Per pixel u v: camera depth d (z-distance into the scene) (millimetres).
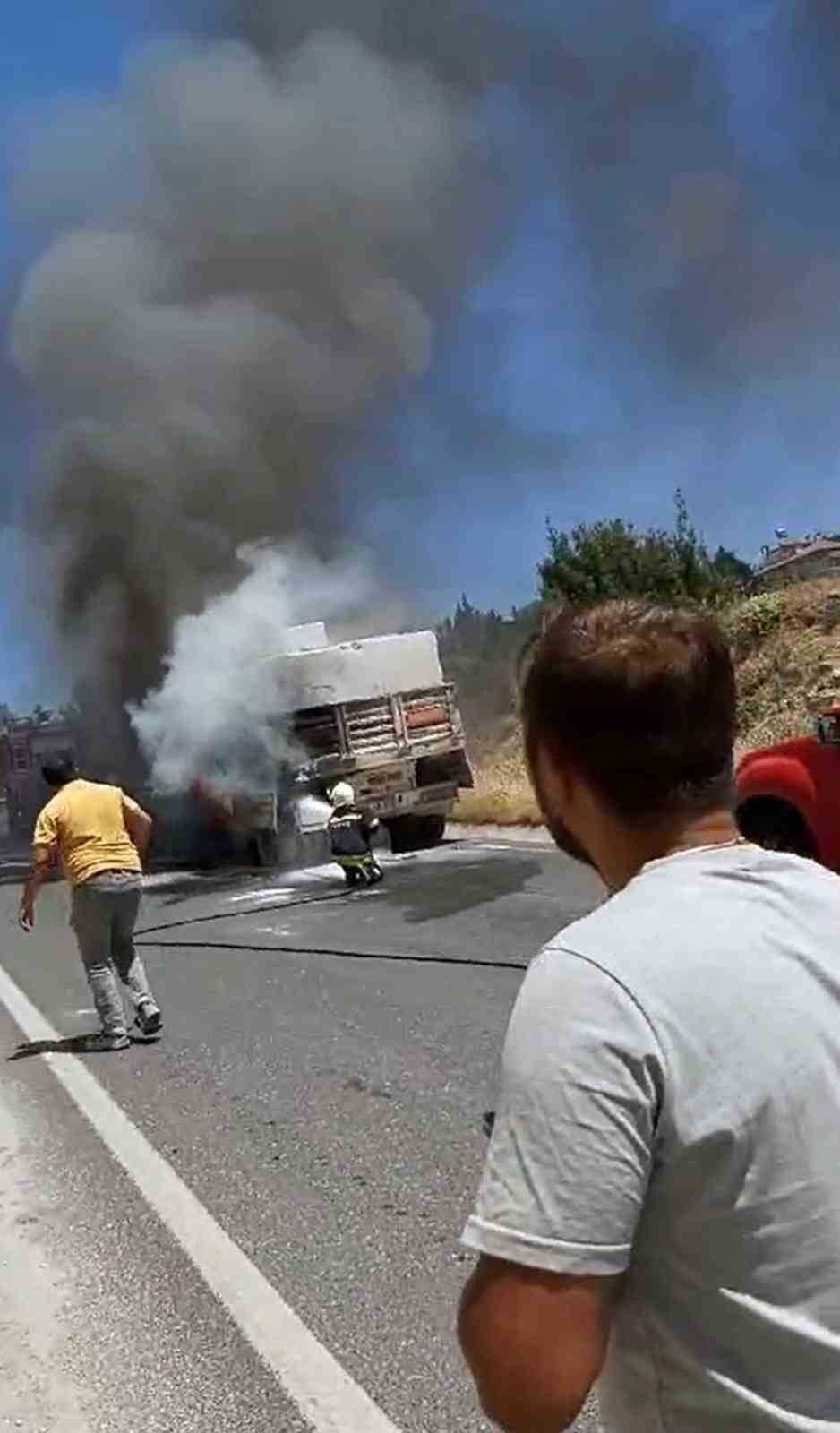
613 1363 1573
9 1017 9633
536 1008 1540
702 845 1718
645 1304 1537
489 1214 1485
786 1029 1531
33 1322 4469
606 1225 1456
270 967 10719
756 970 1555
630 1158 1470
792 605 24281
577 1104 1477
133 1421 3789
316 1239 4988
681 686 1689
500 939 10906
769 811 7191
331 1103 6660
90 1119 6738
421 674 18047
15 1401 3959
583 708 1706
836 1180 1517
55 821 8242
